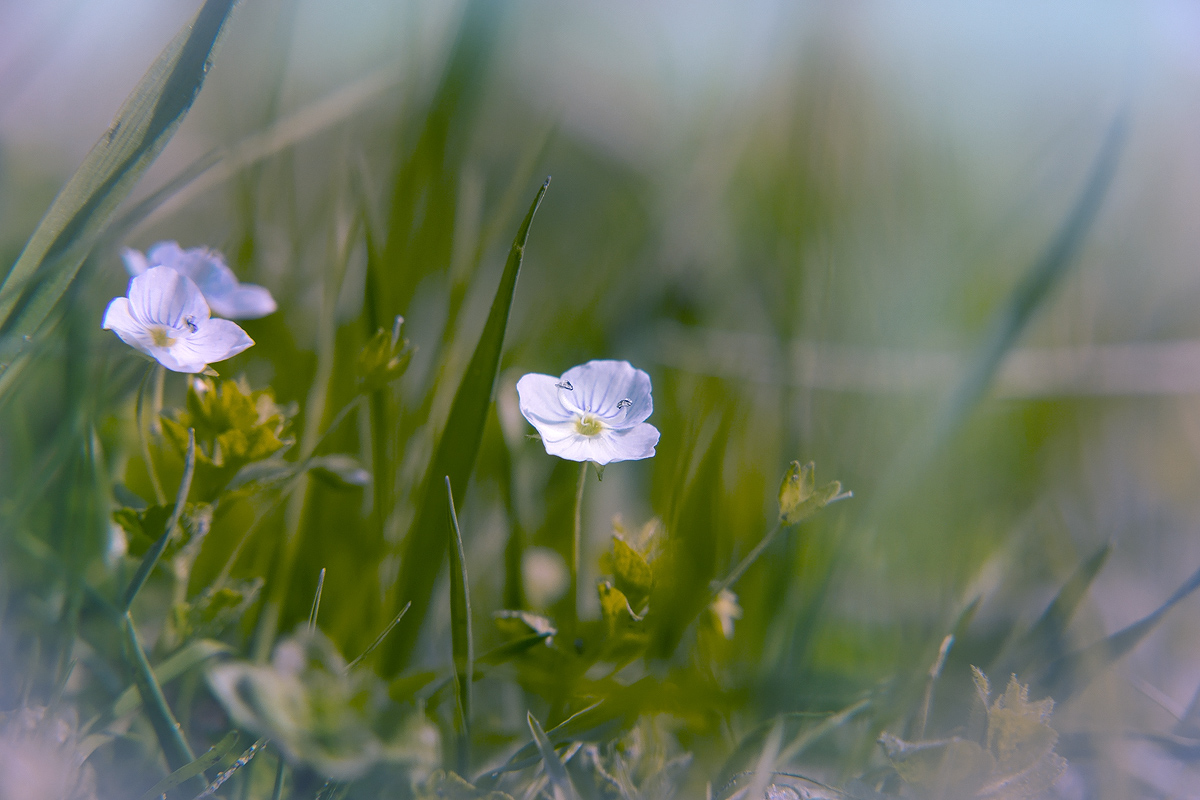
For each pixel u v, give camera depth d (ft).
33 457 0.66
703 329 0.79
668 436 0.74
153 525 0.60
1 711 0.58
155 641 0.63
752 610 0.67
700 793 0.61
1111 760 0.61
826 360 0.75
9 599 0.62
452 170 0.74
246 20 0.80
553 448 0.61
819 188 0.81
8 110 0.79
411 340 0.73
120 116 0.62
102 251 0.64
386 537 0.66
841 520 0.69
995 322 0.70
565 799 0.58
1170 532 0.74
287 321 0.72
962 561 0.69
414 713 0.57
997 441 0.75
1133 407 0.77
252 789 0.59
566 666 0.61
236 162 0.71
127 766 0.59
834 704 0.63
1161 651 0.69
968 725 0.60
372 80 0.75
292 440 0.61
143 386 0.61
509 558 0.66
